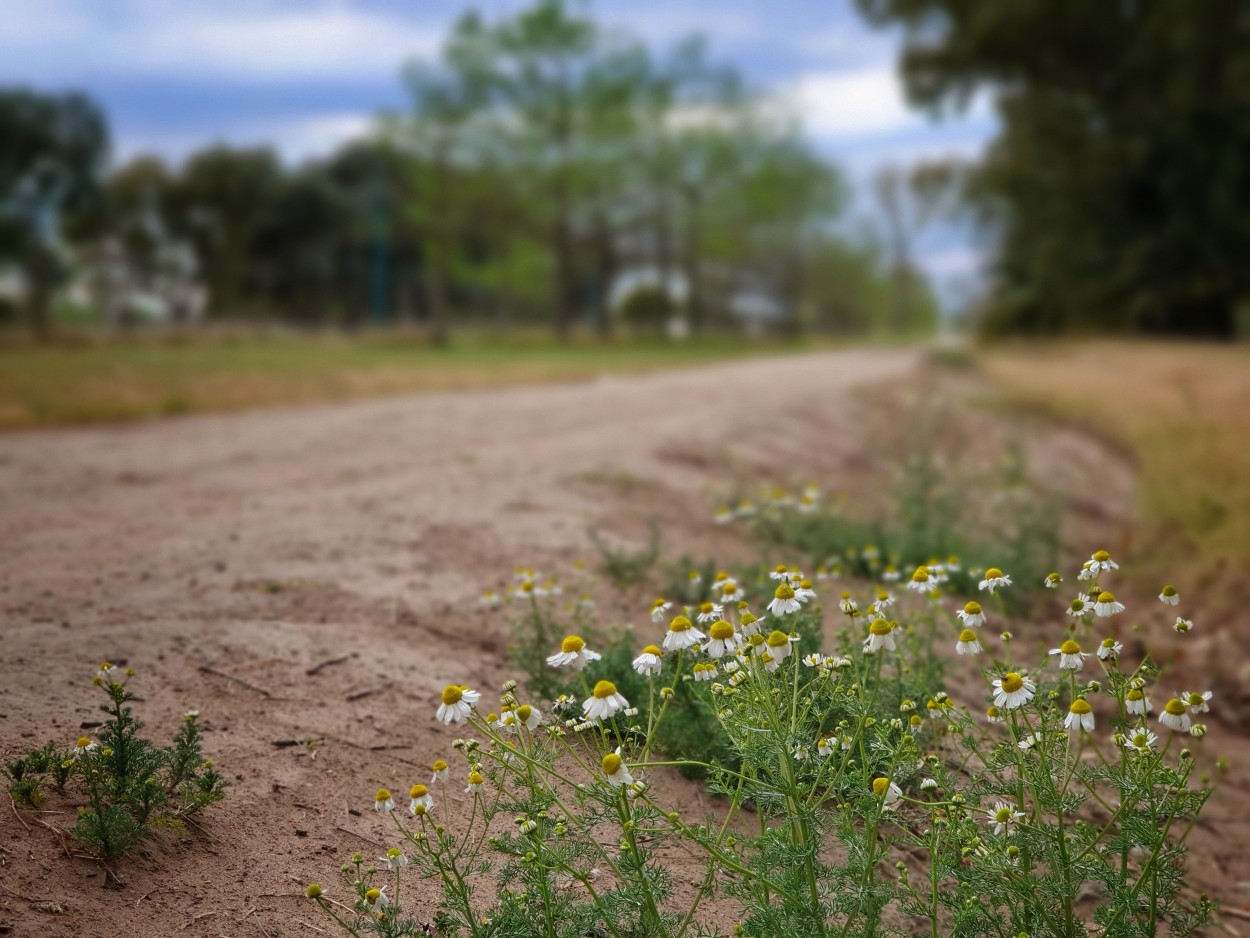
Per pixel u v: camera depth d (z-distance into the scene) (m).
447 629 5.27
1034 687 3.05
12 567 5.77
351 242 76.12
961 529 8.45
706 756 3.92
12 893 2.79
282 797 3.52
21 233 56.50
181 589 5.51
